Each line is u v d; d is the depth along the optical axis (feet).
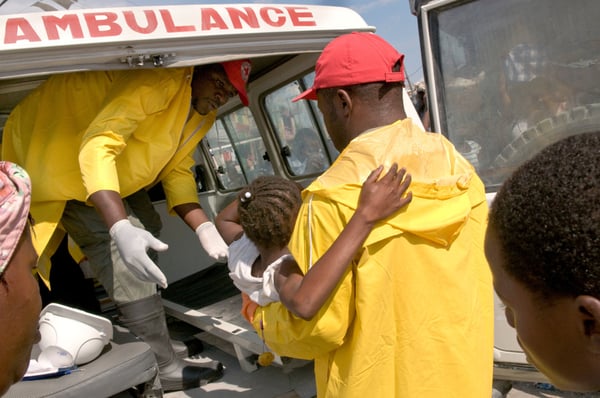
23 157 9.27
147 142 9.17
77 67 7.26
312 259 4.61
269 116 13.62
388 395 4.50
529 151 8.14
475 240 4.96
